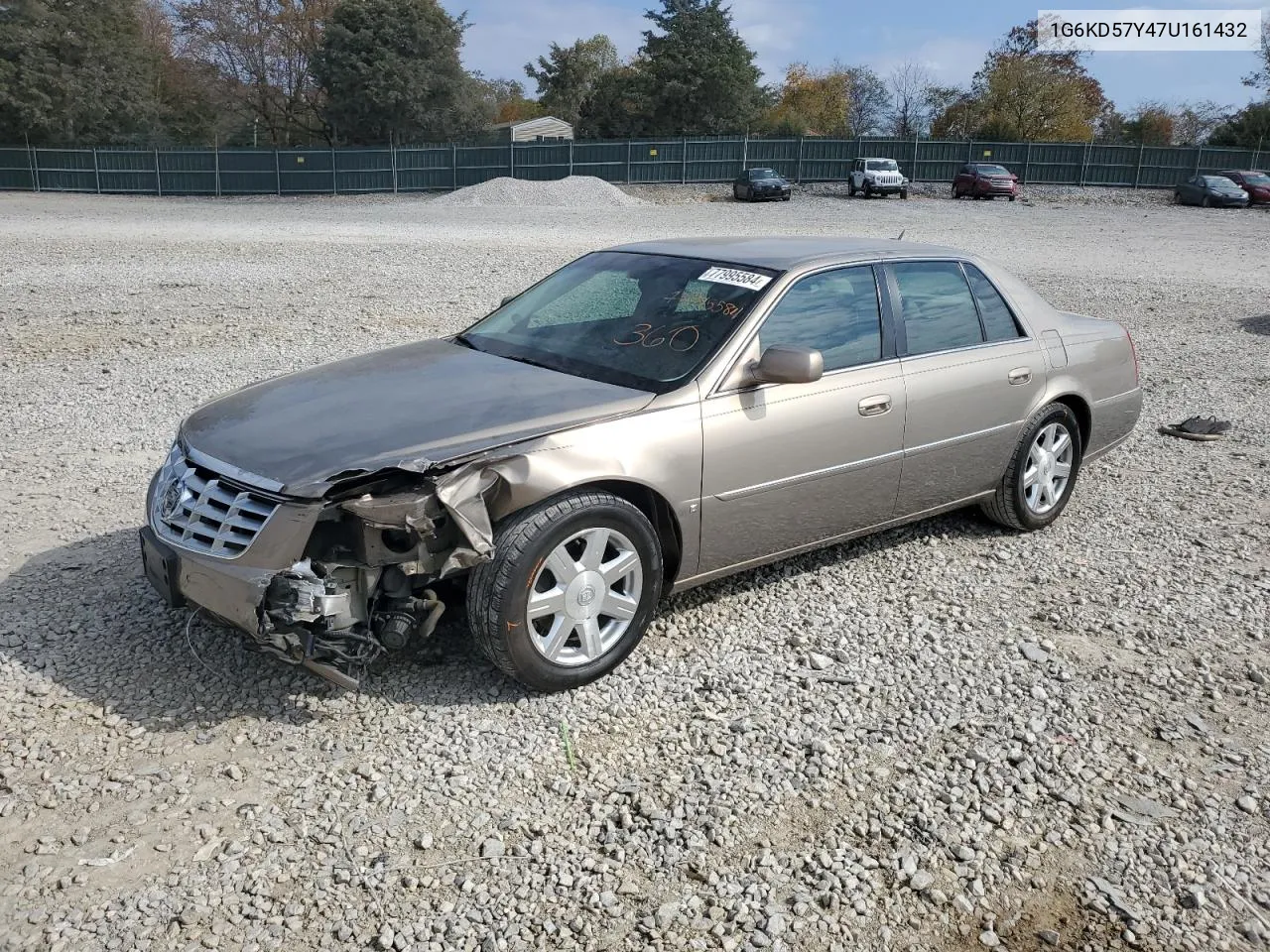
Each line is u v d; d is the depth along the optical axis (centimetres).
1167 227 3209
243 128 6800
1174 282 1812
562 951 275
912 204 4094
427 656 417
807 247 510
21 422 755
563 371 441
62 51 5494
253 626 347
